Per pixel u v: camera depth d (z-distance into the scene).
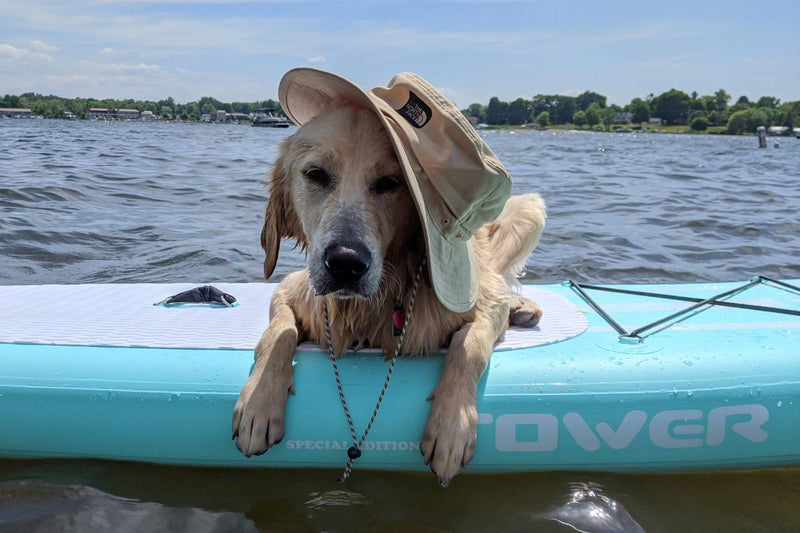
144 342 0.99
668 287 1.37
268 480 0.87
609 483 0.87
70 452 0.89
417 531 0.78
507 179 0.84
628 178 4.62
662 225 2.66
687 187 4.05
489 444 0.86
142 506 0.82
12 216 2.40
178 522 0.79
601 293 1.33
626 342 0.99
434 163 0.81
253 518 0.80
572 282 1.39
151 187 3.29
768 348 0.97
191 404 0.87
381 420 0.85
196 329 1.06
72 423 0.88
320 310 0.92
